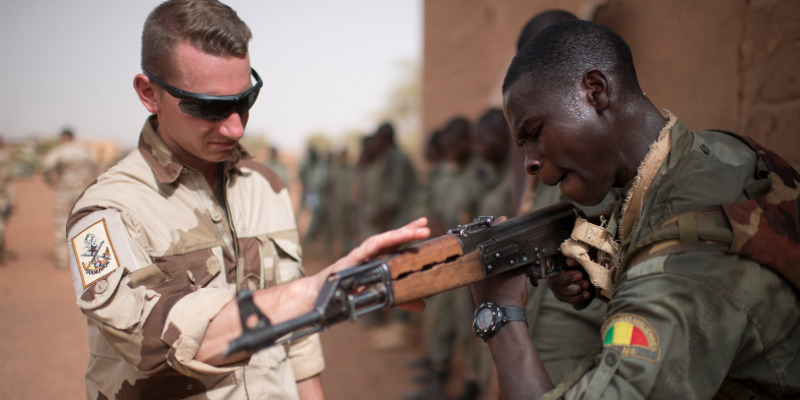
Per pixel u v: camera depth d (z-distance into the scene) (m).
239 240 1.48
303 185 10.60
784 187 1.10
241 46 1.29
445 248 1.11
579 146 1.13
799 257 1.03
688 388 0.97
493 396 2.48
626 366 0.99
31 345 4.72
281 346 1.47
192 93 1.24
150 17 1.30
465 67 7.23
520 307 1.22
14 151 26.58
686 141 1.13
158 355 1.13
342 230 9.20
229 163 1.49
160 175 1.36
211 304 1.12
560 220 1.29
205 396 1.32
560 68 1.13
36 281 6.99
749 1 2.15
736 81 2.22
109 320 1.15
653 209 1.11
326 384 4.47
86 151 7.92
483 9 6.70
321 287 1.04
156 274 1.21
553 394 1.07
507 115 1.22
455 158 4.40
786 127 1.97
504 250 1.18
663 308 0.99
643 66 2.88
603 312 1.65
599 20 3.23
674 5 2.61
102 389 1.33
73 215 1.30
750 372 1.05
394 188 6.37
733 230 1.00
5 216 8.10
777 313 1.02
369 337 5.71
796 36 1.94
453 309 4.04
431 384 4.12
